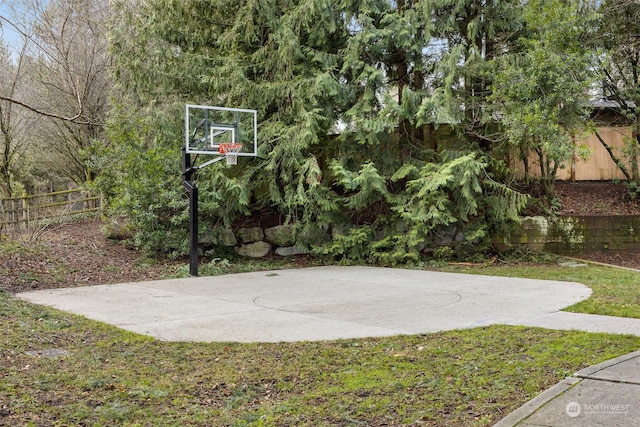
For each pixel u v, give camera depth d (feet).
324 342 18.03
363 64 41.68
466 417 11.69
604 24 40.93
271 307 24.80
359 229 43.29
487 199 42.52
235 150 38.73
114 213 41.01
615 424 10.78
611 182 49.08
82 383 13.94
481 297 26.48
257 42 45.01
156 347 17.65
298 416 12.09
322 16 41.01
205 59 43.37
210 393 13.64
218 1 44.01
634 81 44.32
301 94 41.32
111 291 29.55
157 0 43.60
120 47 44.16
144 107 44.60
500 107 39.50
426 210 40.91
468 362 15.40
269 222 47.52
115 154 40.98
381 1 42.57
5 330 19.11
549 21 36.04
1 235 38.24
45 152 66.28
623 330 18.45
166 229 41.68
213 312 23.65
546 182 45.88
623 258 40.60
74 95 52.29
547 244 43.19
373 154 44.34
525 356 15.71
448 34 43.73
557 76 35.22
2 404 12.23
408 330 19.58
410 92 40.50
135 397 13.17
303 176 41.57
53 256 36.83
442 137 46.21
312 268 40.86
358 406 12.53
